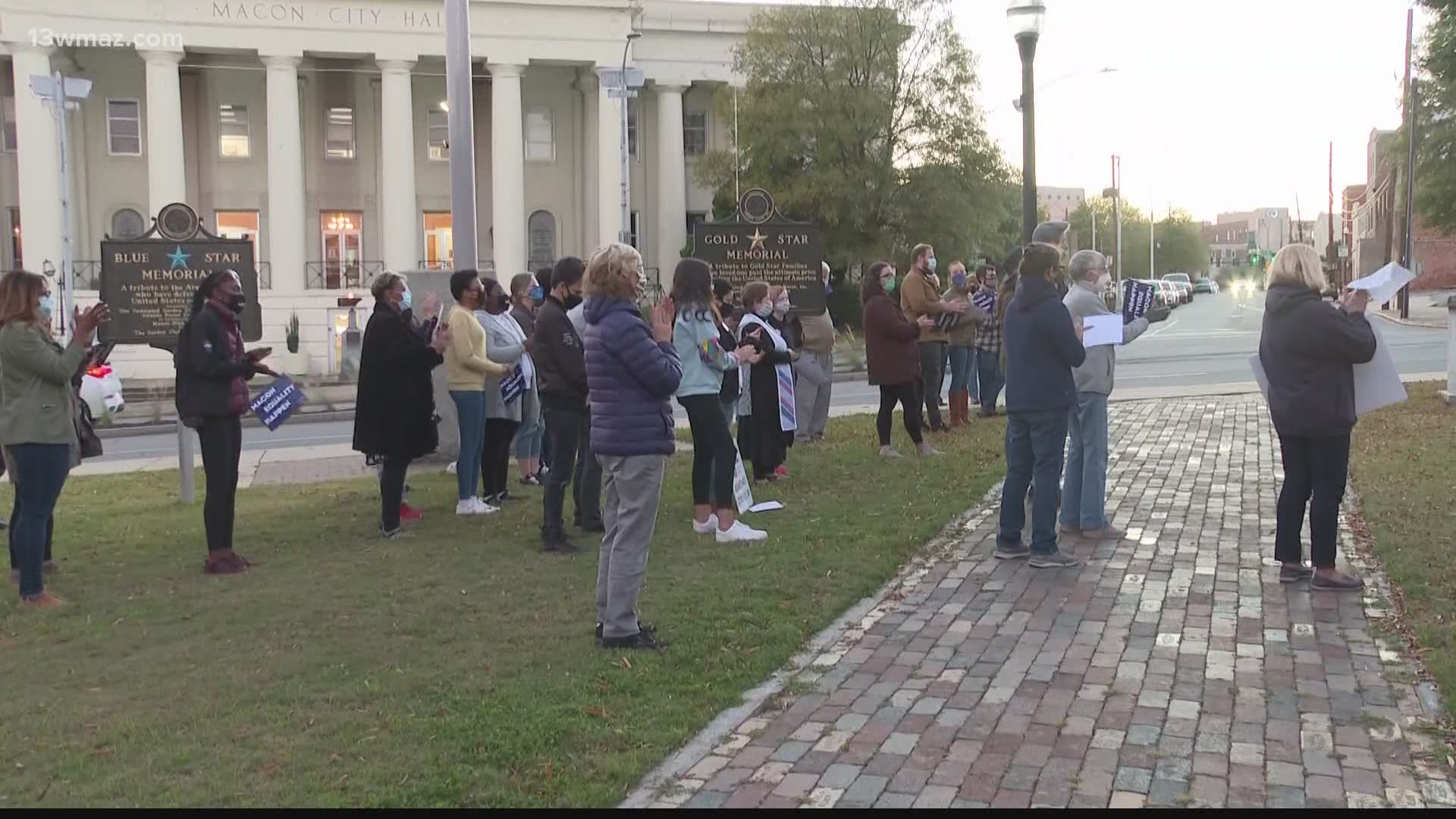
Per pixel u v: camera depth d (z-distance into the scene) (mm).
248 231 44250
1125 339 8016
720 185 45094
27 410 6855
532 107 47375
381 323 8633
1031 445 7480
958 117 43281
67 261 33188
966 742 4594
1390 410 14430
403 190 42656
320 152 44688
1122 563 7430
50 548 7977
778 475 10664
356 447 8789
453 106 12453
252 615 6668
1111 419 14617
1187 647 5727
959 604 6578
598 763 4379
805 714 4930
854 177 42344
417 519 9531
